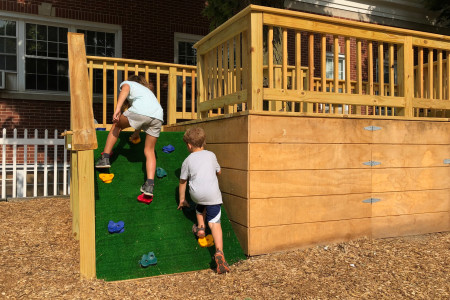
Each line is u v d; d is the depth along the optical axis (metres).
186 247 3.71
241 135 3.95
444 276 3.45
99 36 9.73
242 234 3.93
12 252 4.11
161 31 10.17
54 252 4.16
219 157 4.46
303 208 4.08
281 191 3.96
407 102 4.80
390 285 3.25
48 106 9.11
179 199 4.08
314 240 4.14
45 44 9.25
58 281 3.30
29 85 9.08
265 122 3.88
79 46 4.18
